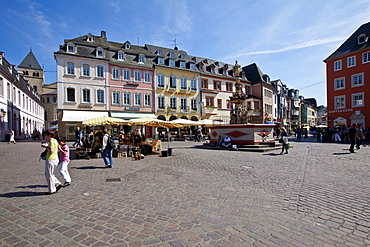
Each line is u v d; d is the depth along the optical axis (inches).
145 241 128.0
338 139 891.4
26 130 1587.1
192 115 1534.2
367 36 1218.0
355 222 151.0
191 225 148.5
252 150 596.1
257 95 1878.7
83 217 162.1
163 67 1437.0
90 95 1218.6
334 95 1330.0
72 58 1179.9
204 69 1675.7
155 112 1397.6
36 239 130.1
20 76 1521.9
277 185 247.1
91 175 308.2
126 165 393.7
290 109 2640.3
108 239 130.3
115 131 1230.9
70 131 1163.9
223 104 1678.2
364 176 282.8
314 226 146.1
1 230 141.7
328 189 228.5
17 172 326.6
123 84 1307.8
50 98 2677.2
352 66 1252.5
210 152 588.7
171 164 399.2
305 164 378.0
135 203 191.6
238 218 159.6
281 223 150.9
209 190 229.9
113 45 1444.4
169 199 201.6
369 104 1180.5
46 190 231.9
